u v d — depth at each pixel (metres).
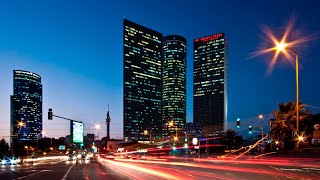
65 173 35.62
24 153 133.25
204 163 46.09
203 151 113.56
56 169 44.38
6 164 72.69
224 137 115.62
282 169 29.58
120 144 164.25
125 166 47.75
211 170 32.06
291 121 61.78
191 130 73.75
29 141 173.50
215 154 97.12
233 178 22.81
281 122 63.16
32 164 68.50
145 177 26.94
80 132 58.88
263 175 24.44
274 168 30.89
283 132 61.97
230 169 32.16
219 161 49.59
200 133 73.94
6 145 122.88
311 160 38.59
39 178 29.81
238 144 114.69
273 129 64.38
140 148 140.00
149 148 131.00
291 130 61.09
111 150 159.00
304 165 32.59
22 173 37.28
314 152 45.97
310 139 55.62
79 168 45.25
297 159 40.72
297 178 21.91
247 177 23.23
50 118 42.03
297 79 32.34
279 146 63.47
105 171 37.72
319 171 27.02
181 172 30.84
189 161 56.03
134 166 46.50
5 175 34.47
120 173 33.72
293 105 63.22
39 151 160.75
